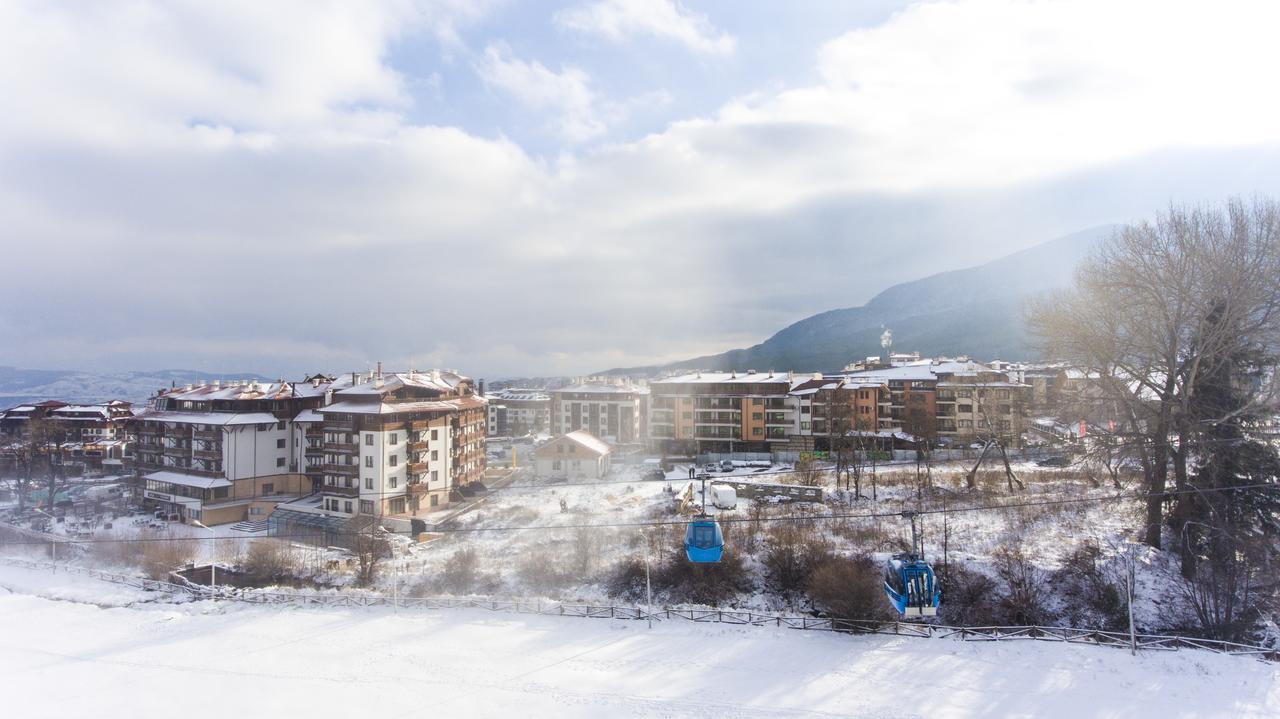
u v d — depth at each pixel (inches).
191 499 3112.7
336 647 1563.7
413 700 1316.4
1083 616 1612.9
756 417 4207.7
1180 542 1739.7
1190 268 1710.1
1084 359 1945.1
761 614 1660.9
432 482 3107.8
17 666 1518.2
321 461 3275.1
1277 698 1205.7
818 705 1252.5
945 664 1386.6
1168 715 1173.1
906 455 3585.1
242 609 1820.9
